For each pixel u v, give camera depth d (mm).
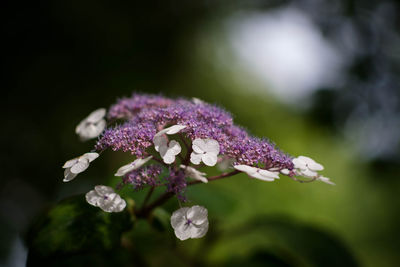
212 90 1598
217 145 415
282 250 594
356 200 1582
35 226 453
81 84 1240
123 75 1311
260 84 1723
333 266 560
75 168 416
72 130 1217
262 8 1240
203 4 1529
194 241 633
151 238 558
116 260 515
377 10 896
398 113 872
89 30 1201
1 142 1118
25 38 1135
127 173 419
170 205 547
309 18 967
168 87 1458
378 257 1517
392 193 1436
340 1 909
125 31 1282
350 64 894
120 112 493
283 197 1584
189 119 433
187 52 1525
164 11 1425
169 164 425
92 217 446
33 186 1146
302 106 959
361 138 920
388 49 897
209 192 602
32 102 1173
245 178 1407
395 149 880
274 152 429
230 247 770
